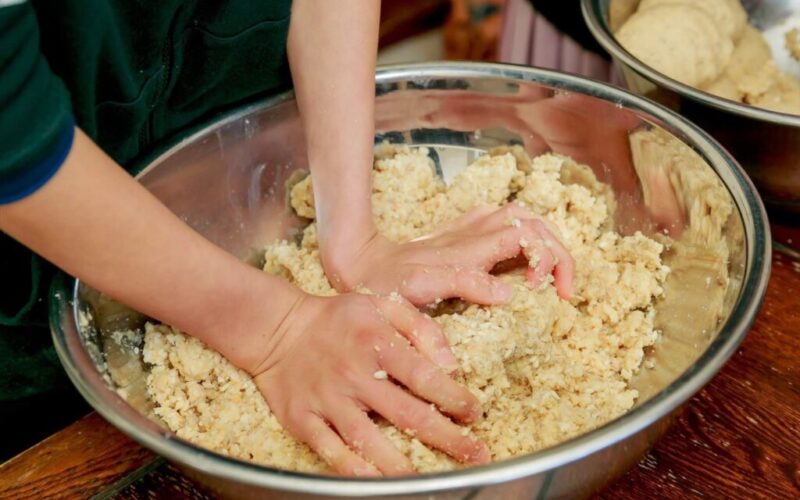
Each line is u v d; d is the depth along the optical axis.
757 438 0.73
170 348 0.78
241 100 0.93
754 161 0.91
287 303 0.72
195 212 0.91
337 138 0.85
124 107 0.81
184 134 0.89
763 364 0.79
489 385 0.74
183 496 0.71
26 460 0.74
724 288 0.74
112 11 0.74
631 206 0.92
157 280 0.64
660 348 0.81
